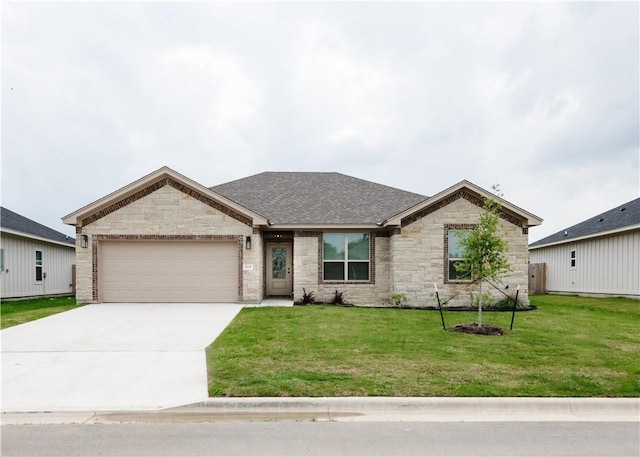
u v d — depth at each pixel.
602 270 19.31
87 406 4.91
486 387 5.33
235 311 12.38
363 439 4.12
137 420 4.65
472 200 14.61
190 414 4.84
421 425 4.48
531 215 14.27
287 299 16.33
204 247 14.55
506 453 3.84
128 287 14.44
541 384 5.47
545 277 24.09
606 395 5.12
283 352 7.18
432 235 14.60
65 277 23.62
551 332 9.19
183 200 14.38
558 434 4.26
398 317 11.32
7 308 14.56
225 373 5.93
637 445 4.02
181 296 14.47
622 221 18.14
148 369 6.39
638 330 9.48
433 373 5.92
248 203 17.17
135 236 14.27
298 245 15.44
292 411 4.86
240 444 4.02
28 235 19.06
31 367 6.52
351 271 15.63
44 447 3.96
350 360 6.62
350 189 18.66
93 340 8.45
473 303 13.70
